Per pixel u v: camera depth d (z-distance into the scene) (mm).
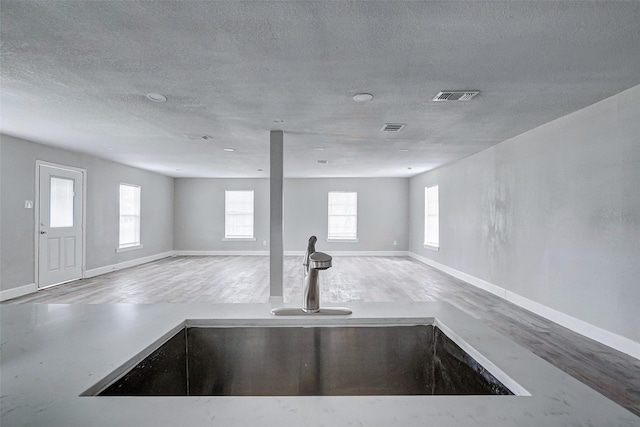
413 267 8117
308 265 1273
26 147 5184
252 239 10266
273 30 2135
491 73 2744
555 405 676
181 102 3443
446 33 2156
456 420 619
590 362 2986
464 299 5164
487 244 5695
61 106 3566
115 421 612
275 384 1230
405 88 3059
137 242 8461
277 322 1230
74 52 2412
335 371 1241
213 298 5191
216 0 1838
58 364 859
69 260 6160
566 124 3893
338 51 2398
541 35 2172
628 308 3154
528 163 4594
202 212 10289
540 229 4359
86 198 6531
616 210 3268
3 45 2312
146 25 2076
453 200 7094
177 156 6605
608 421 625
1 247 4812
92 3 1858
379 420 615
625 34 2152
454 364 1101
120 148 5816
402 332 1258
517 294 4844
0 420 616
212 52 2416
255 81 2916
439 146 5570
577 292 3746
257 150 5945
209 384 1228
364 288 5895
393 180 10211
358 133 4711
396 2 1853
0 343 998
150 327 1138
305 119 4031
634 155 3082
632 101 3090
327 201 10219
